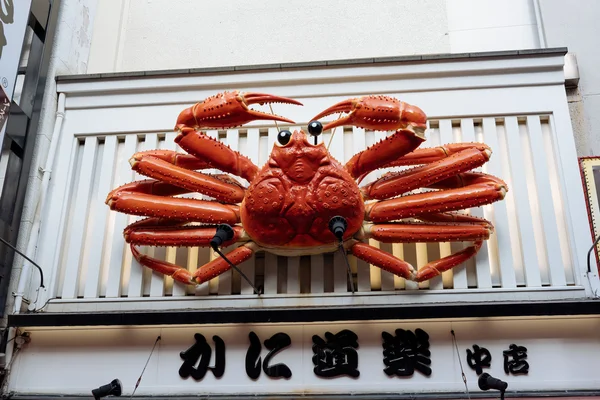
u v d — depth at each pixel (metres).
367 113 5.38
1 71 6.36
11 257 6.50
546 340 5.77
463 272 6.05
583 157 6.60
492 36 7.90
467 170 5.66
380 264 5.75
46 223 6.74
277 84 7.04
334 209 5.41
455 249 6.16
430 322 5.90
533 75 6.76
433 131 6.74
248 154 6.77
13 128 6.70
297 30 8.28
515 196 6.30
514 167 6.41
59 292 6.56
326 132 6.80
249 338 6.02
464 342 5.82
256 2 8.54
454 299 5.95
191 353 6.03
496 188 5.58
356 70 6.95
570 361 5.68
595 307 5.54
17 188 6.66
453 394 5.62
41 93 7.16
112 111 7.19
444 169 5.61
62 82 7.33
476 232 5.66
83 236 6.68
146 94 7.20
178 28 8.52
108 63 8.30
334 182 5.41
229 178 6.30
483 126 6.66
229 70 7.06
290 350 5.94
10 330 6.27
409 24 8.10
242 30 8.40
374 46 8.04
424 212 5.68
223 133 6.95
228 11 8.54
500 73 6.80
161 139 7.12
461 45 7.89
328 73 6.97
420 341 5.84
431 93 6.83
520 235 6.17
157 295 6.27
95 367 6.11
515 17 7.96
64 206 6.81
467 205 5.60
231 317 5.81
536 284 5.96
